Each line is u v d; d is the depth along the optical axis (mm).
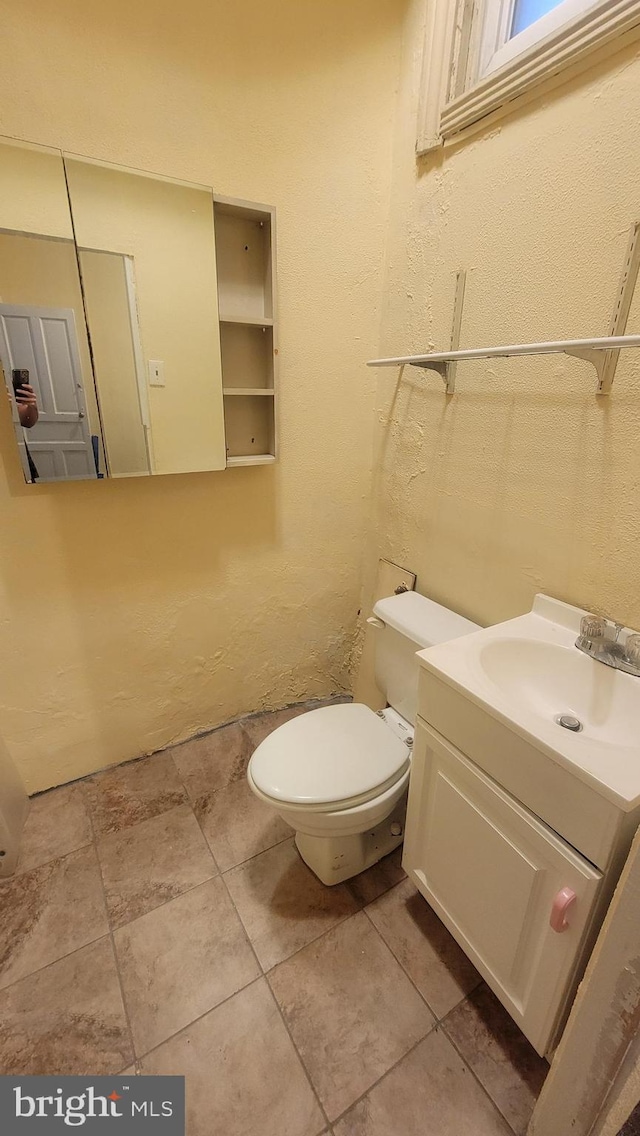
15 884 1311
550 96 966
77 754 1610
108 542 1430
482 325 1207
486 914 962
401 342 1498
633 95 835
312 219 1391
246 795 1612
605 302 937
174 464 1388
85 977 1108
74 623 1458
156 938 1189
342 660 2070
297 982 1106
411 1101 921
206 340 1334
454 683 914
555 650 1045
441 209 1270
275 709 1998
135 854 1403
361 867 1351
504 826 888
